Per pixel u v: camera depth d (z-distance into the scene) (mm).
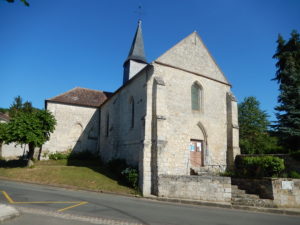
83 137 27438
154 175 13336
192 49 17953
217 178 11766
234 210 10109
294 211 9891
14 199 9297
